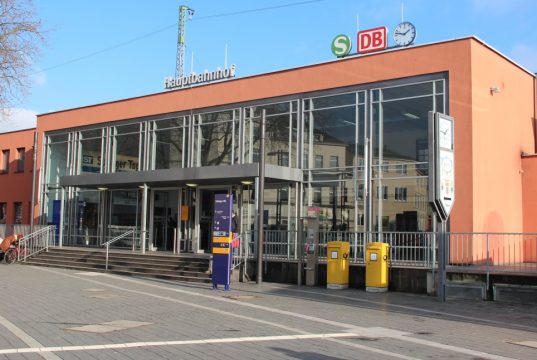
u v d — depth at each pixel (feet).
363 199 62.59
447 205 45.83
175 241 77.61
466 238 53.62
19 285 51.72
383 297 48.42
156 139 85.46
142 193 82.64
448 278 48.93
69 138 99.09
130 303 40.81
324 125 67.05
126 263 69.31
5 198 112.57
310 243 58.03
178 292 48.75
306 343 26.96
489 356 25.08
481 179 57.36
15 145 112.06
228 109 76.79
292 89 70.08
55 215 99.30
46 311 36.19
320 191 66.44
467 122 56.29
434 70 58.95
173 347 25.27
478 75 57.93
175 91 83.15
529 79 71.46
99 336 27.73
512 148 65.46
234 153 75.25
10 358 22.63
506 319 37.47
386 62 62.54
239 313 36.91
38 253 81.87
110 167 91.45
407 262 53.26
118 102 91.09
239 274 60.70
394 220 60.23
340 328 31.86
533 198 66.44
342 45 68.74
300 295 48.73
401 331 31.37
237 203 72.64
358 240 60.29
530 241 52.42
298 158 68.64
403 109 61.05
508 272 46.09
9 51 71.36
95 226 90.99
